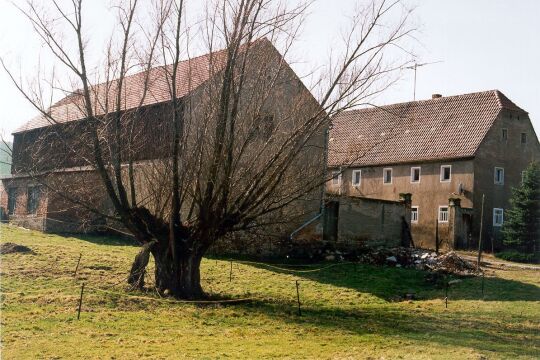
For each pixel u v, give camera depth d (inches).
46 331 559.8
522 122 1948.8
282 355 513.0
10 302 675.4
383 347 562.9
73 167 1089.4
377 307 844.0
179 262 800.3
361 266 1173.1
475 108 1956.2
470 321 742.5
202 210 784.9
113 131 860.0
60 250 1035.9
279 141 816.9
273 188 789.9
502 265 1357.0
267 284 953.5
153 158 879.1
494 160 1860.2
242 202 797.2
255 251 1213.7
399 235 1435.8
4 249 971.3
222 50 810.8
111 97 1090.7
